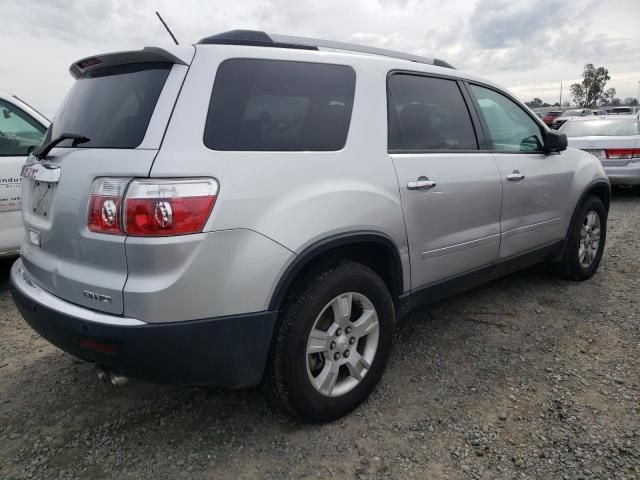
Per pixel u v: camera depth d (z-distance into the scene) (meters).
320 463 2.35
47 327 2.36
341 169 2.56
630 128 9.08
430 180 2.98
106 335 2.08
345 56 2.81
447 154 3.20
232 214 2.14
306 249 2.35
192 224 2.05
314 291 2.42
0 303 4.48
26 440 2.56
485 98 3.71
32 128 4.79
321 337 2.52
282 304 2.41
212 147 2.19
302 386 2.44
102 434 2.60
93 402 2.90
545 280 4.74
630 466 2.26
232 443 2.51
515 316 3.95
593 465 2.28
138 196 2.01
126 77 2.44
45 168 2.53
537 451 2.39
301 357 2.41
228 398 2.90
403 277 2.94
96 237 2.13
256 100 2.39
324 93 2.64
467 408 2.75
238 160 2.22
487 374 3.10
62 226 2.32
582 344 3.45
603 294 4.35
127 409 2.82
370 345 2.77
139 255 2.03
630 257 5.39
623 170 8.59
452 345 3.49
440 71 3.37
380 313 2.75
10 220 4.60
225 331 2.18
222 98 2.29
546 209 4.05
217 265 2.12
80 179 2.22
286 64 2.54
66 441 2.55
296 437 2.54
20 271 2.84
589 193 4.61
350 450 2.44
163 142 2.10
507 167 3.61
